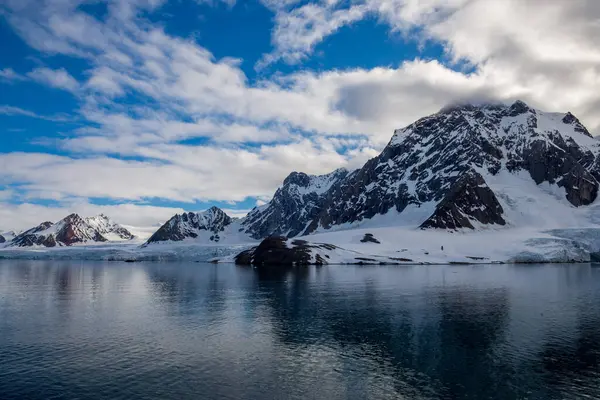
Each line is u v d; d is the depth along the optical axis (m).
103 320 59.31
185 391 33.34
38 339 48.72
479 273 131.38
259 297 79.81
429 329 51.84
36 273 156.88
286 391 33.28
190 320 58.66
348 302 72.44
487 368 37.94
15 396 32.47
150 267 198.50
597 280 106.69
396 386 34.09
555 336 48.25
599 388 33.62
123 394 32.81
